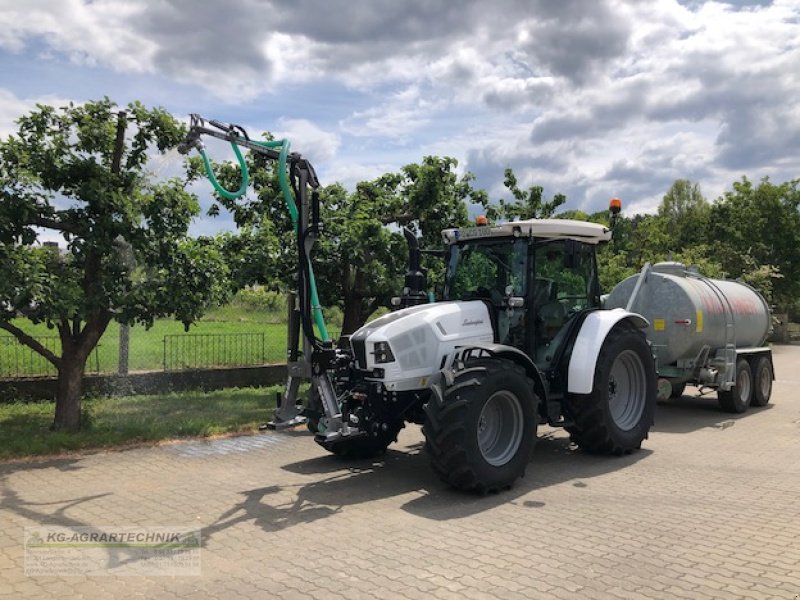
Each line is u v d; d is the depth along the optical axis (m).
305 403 7.95
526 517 5.63
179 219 8.50
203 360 13.09
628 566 4.57
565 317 7.90
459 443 6.02
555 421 7.50
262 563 4.62
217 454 7.79
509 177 14.00
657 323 10.35
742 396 11.20
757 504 6.00
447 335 6.91
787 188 32.81
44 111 7.99
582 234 7.96
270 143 6.57
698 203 52.50
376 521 5.52
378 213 11.49
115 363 12.20
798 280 32.16
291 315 7.45
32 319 7.41
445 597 4.09
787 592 4.17
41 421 8.95
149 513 5.68
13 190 7.54
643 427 8.09
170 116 8.50
